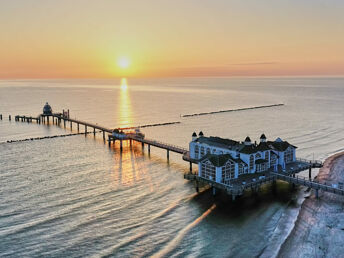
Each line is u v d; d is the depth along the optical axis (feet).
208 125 436.76
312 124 430.61
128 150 303.68
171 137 363.56
